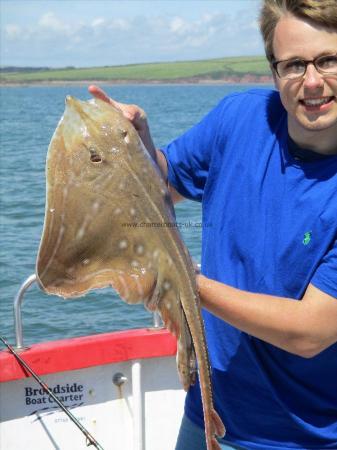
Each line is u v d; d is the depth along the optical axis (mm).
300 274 2324
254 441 2521
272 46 2344
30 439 3449
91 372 3506
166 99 82188
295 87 2264
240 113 2629
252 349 2447
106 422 3559
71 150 2043
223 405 2566
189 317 2102
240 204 2496
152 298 2092
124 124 2154
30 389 3414
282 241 2357
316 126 2266
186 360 2137
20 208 14055
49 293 2008
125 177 2070
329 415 2475
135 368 3514
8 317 7750
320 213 2297
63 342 3438
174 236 2125
